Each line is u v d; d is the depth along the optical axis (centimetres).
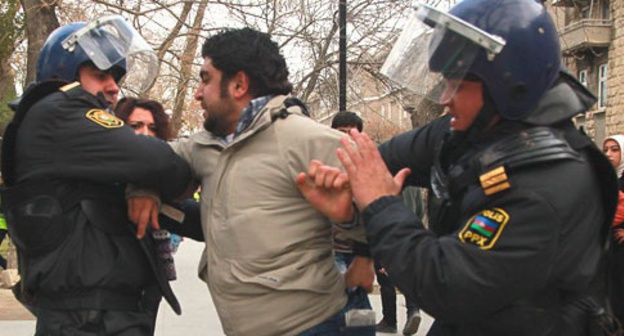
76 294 247
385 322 612
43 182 245
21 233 247
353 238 233
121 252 252
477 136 192
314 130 230
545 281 175
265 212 227
